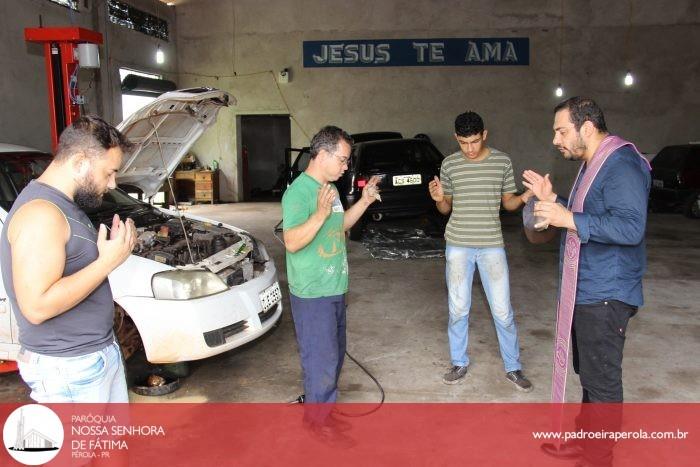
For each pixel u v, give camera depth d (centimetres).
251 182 1566
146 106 308
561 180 1253
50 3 829
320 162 251
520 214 1075
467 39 1227
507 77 1234
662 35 1198
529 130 1245
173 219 429
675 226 915
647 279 577
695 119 1217
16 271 154
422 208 723
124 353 327
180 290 303
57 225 158
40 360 171
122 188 432
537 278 587
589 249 221
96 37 588
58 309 155
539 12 1212
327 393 265
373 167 716
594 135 221
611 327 219
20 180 356
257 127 1545
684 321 443
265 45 1267
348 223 270
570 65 1222
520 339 409
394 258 677
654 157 1172
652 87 1216
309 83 1269
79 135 164
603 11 1202
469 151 311
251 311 328
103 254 161
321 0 1242
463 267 326
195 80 1300
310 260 254
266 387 332
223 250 358
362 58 1252
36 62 802
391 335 419
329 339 261
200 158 1313
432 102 1252
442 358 373
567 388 325
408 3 1228
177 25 1284
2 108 738
